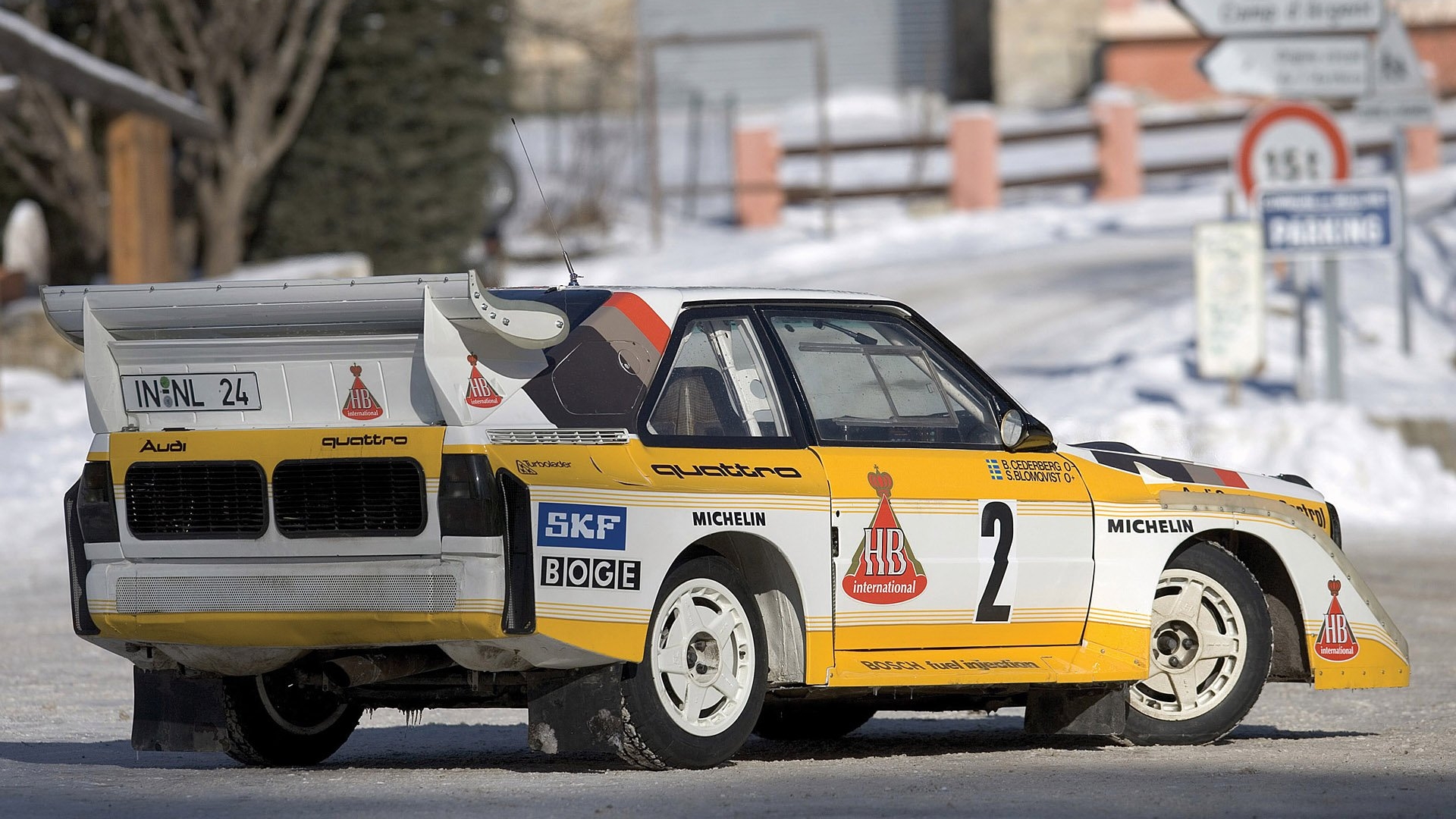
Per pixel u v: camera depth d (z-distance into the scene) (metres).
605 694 22.05
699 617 22.73
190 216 97.25
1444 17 149.88
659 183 137.25
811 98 160.88
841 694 24.05
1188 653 26.14
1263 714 29.97
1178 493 26.17
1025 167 141.62
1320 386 73.94
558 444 21.70
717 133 151.62
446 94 101.50
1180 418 64.25
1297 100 69.19
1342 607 26.94
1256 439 63.28
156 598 22.52
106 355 23.00
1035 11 156.00
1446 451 63.28
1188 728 25.98
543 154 137.00
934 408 25.09
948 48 161.25
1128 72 152.12
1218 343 66.19
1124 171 130.62
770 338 23.94
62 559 55.75
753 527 22.75
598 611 21.62
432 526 21.39
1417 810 20.05
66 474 64.56
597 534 21.67
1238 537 26.95
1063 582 25.19
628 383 22.55
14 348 84.38
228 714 24.28
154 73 95.44
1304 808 20.20
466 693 23.30
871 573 23.69
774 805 20.31
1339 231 64.50
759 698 23.12
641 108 147.88
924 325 25.44
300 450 21.92
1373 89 64.75
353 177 101.06
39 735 28.20
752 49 160.50
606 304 23.00
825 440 23.84
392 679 23.02
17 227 96.44
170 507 22.61
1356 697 31.64
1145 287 96.38
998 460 25.09
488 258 110.06
